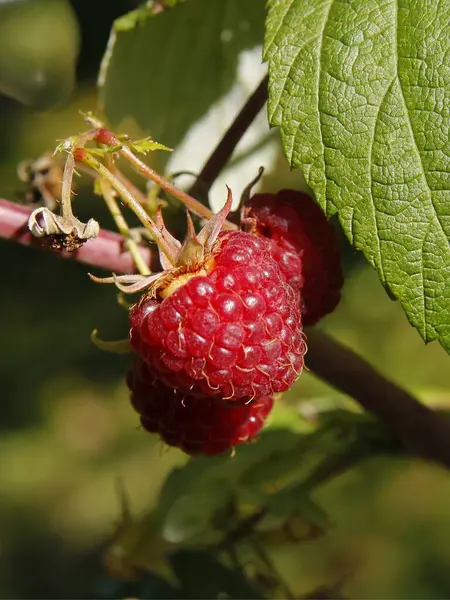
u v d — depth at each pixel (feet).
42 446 1.87
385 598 1.50
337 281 0.59
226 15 0.71
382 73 0.54
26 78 0.96
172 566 0.73
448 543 1.55
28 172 0.66
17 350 1.68
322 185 0.54
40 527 1.81
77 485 1.87
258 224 0.57
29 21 1.92
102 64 0.70
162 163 0.75
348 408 0.78
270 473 0.73
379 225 0.53
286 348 0.53
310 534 0.72
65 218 0.53
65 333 1.60
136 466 1.90
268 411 0.58
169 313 0.52
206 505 0.73
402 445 0.71
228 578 0.72
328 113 0.54
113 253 0.59
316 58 0.54
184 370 0.53
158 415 0.58
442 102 0.53
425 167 0.53
